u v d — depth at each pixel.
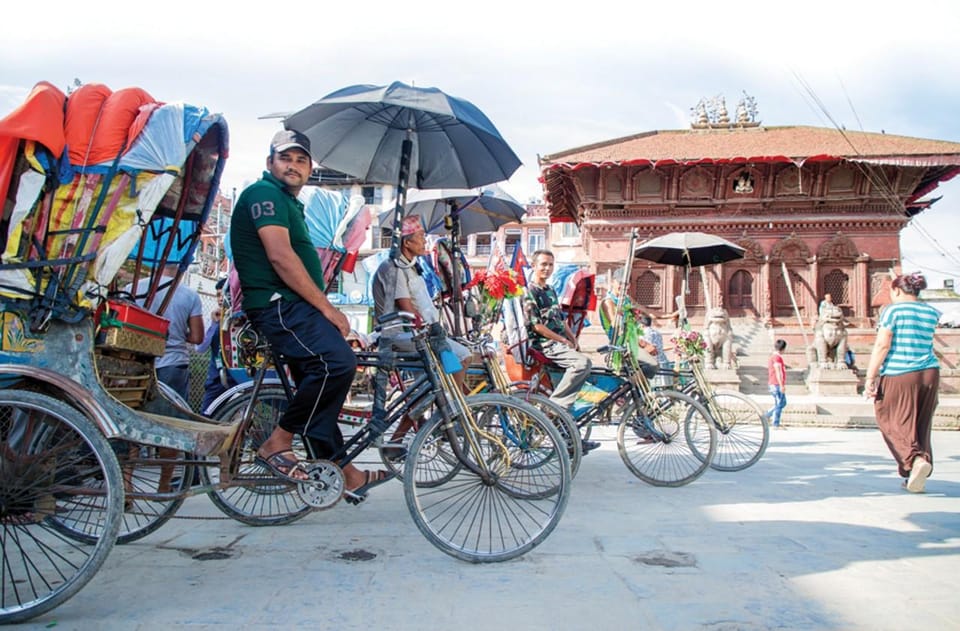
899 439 5.48
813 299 23.89
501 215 8.77
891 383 5.57
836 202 24.09
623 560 3.45
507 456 3.63
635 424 5.81
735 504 4.89
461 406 3.54
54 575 3.12
